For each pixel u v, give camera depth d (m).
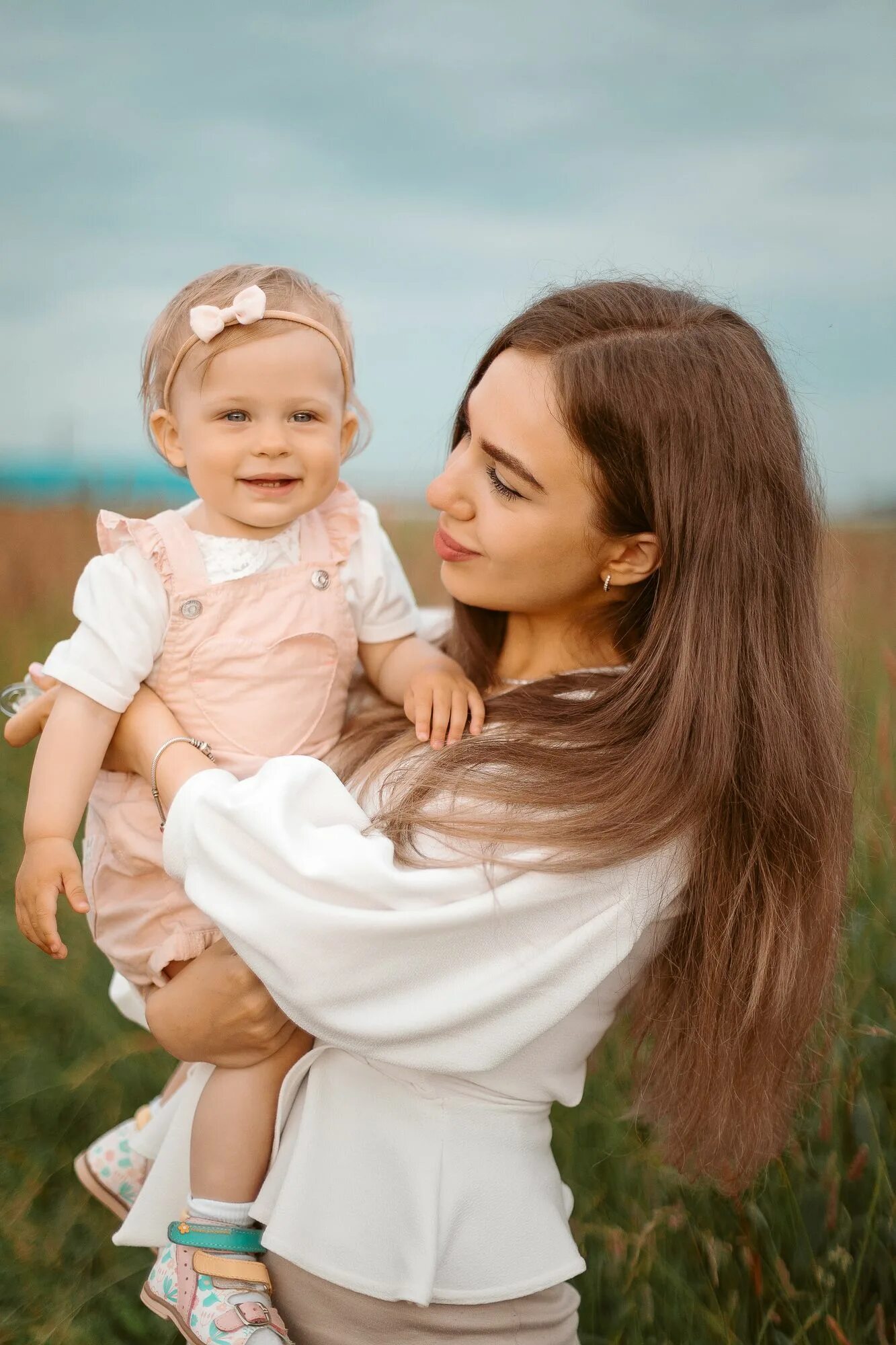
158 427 1.75
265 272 1.71
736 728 1.50
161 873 1.63
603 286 1.64
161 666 1.63
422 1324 1.39
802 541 1.59
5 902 3.13
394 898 1.30
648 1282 1.99
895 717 2.43
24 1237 2.26
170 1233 1.49
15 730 1.71
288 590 1.69
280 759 1.43
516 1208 1.43
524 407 1.52
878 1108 2.03
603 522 1.55
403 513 4.91
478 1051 1.34
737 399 1.53
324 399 1.68
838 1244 1.89
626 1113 2.12
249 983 1.45
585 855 1.35
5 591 5.10
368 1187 1.40
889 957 2.18
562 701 1.59
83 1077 2.55
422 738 1.59
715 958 1.52
